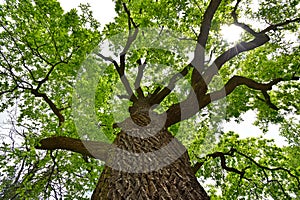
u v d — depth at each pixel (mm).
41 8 6988
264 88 6680
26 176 6777
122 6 7344
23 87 7055
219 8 8227
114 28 7430
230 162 9578
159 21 7504
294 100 8211
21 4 6930
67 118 8070
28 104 7805
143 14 7738
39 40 7285
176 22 7914
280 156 9492
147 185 2719
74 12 7070
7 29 7078
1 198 6754
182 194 2625
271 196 9156
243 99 7879
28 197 6812
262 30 7539
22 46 7145
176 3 7520
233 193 9500
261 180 9477
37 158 6715
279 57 8180
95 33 7410
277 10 7793
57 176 7410
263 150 9680
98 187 3186
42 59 7156
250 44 6785
